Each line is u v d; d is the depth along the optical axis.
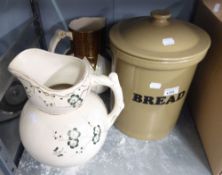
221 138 0.47
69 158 0.41
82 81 0.36
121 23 0.51
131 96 0.50
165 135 0.59
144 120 0.53
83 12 0.66
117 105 0.44
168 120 0.55
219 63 0.47
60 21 0.67
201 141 0.58
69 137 0.39
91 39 0.59
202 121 0.57
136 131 0.57
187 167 0.52
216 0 0.57
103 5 0.65
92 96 0.44
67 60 0.41
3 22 0.63
